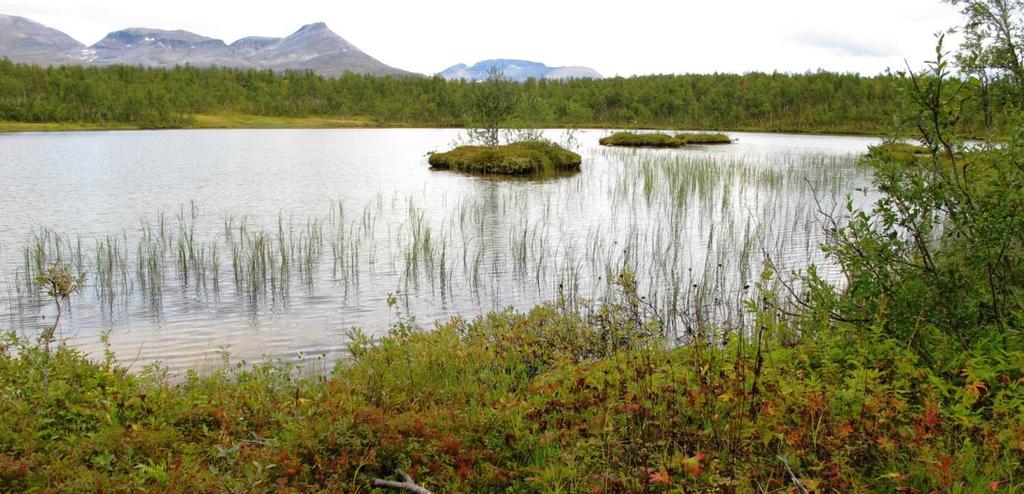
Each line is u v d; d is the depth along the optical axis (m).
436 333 9.67
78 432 6.01
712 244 18.39
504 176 37.28
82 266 15.81
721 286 14.17
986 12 8.80
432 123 132.25
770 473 4.95
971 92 7.37
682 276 14.92
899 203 6.71
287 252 17.66
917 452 4.86
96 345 10.83
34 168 39.94
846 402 5.48
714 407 5.72
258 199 27.53
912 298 6.43
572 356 8.55
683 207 24.72
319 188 31.52
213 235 19.80
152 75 151.00
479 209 24.77
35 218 22.39
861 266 6.74
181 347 10.80
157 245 18.19
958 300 6.41
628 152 52.56
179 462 5.41
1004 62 8.56
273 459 5.36
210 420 6.60
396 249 18.23
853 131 98.81
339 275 15.53
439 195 29.09
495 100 47.03
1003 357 5.77
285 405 6.77
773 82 125.25
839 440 4.96
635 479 4.91
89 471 5.05
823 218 21.69
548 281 15.05
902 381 5.52
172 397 7.04
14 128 95.69
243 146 64.62
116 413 6.37
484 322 10.49
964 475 4.51
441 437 5.82
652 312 11.94
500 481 5.23
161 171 39.03
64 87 117.81
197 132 97.31
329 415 6.14
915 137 6.71
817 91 119.81
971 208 6.34
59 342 10.82
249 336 11.38
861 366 5.76
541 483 5.07
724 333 7.32
